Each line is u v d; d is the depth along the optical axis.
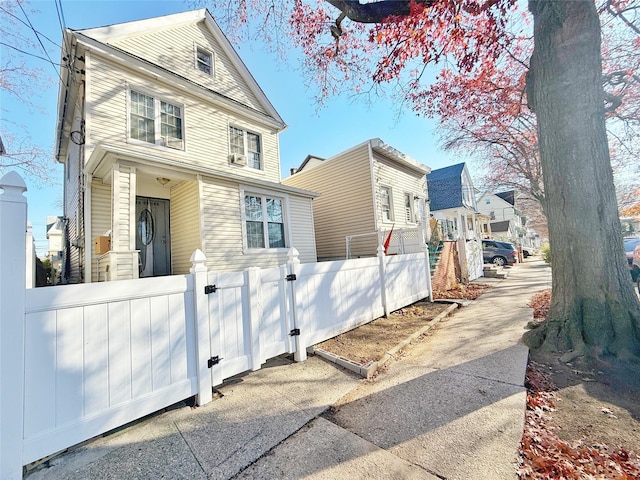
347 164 11.45
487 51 5.25
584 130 3.65
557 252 3.88
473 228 21.00
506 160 12.43
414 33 4.34
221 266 7.14
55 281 12.55
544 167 4.02
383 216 11.28
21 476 1.86
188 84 8.02
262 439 2.29
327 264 4.64
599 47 3.67
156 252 7.61
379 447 2.13
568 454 1.97
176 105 7.95
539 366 3.37
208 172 6.84
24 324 1.95
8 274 1.91
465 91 8.13
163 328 2.67
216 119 8.80
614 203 3.68
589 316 3.51
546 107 3.92
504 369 3.28
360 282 5.38
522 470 1.82
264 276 3.63
